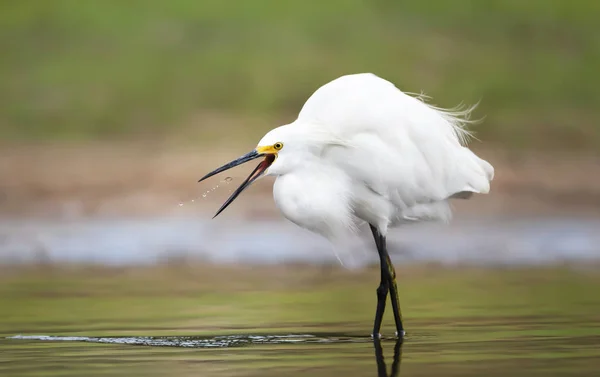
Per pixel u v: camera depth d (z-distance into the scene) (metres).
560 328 9.12
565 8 31.00
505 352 7.96
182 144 22.89
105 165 21.38
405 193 9.50
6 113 24.62
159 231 17.27
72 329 9.44
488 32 29.67
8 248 15.90
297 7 30.75
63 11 29.80
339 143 9.18
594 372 7.09
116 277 13.36
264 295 11.81
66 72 26.67
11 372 7.38
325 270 14.07
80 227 17.56
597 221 18.11
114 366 7.60
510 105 25.84
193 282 12.89
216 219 18.20
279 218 18.19
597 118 25.14
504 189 20.47
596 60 28.23
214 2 30.77
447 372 7.16
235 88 26.16
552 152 23.11
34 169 21.20
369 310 10.72
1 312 10.48
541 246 15.88
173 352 8.23
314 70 27.20
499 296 11.41
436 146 9.52
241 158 9.09
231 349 8.37
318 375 7.12
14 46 27.94
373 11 30.75
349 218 9.49
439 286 12.36
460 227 17.52
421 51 28.48
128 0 30.50
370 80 9.59
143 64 27.17
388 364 7.55
